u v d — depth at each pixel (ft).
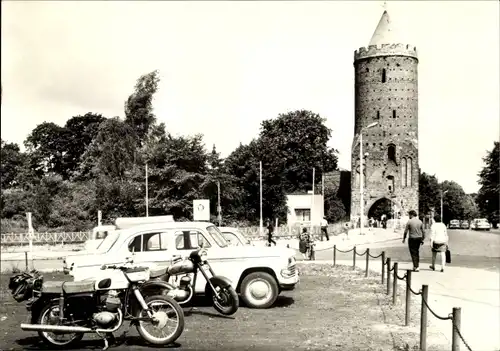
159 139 200.75
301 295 51.83
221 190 206.39
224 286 39.75
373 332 35.83
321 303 47.16
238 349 31.37
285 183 276.00
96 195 194.59
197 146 197.16
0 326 39.83
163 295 32.30
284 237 170.50
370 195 277.44
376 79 279.69
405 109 278.26
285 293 53.16
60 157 307.99
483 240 150.10
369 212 285.43
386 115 278.26
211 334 35.24
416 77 283.38
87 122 308.81
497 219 268.82
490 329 37.17
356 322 39.04
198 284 43.93
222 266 44.19
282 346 32.04
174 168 191.01
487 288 54.34
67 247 151.84
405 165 277.44
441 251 67.67
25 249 150.51
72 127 307.37
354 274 69.46
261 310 43.68
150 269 36.42
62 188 226.58
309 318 40.50
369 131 279.90
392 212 277.44
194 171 197.47
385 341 33.40
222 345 32.27
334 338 34.09
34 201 203.62
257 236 168.96
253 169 265.13
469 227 273.13
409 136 277.64
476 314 42.09
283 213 258.37
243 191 240.32
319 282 61.72
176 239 44.19
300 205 260.21
